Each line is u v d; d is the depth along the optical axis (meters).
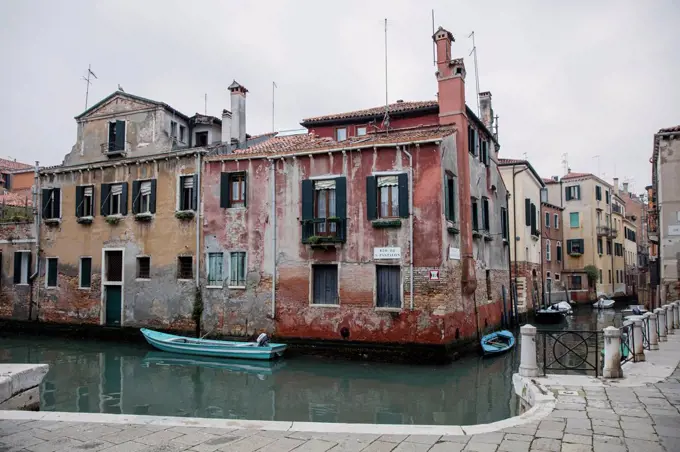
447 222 16.58
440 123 18.42
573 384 8.69
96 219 21.92
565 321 28.17
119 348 19.09
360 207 17.00
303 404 11.55
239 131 21.42
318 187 17.78
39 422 6.77
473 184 19.97
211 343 17.12
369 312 16.59
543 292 33.69
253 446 5.84
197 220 19.56
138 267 20.83
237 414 10.79
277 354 16.55
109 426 6.61
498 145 24.70
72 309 22.11
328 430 6.39
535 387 8.48
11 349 19.09
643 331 12.53
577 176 41.59
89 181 22.34
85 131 22.94
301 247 17.77
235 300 18.69
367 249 16.80
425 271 16.03
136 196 21.09
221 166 19.34
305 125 23.19
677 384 8.70
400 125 21.47
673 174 22.50
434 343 15.73
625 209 55.16
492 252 22.50
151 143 21.42
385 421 10.24
